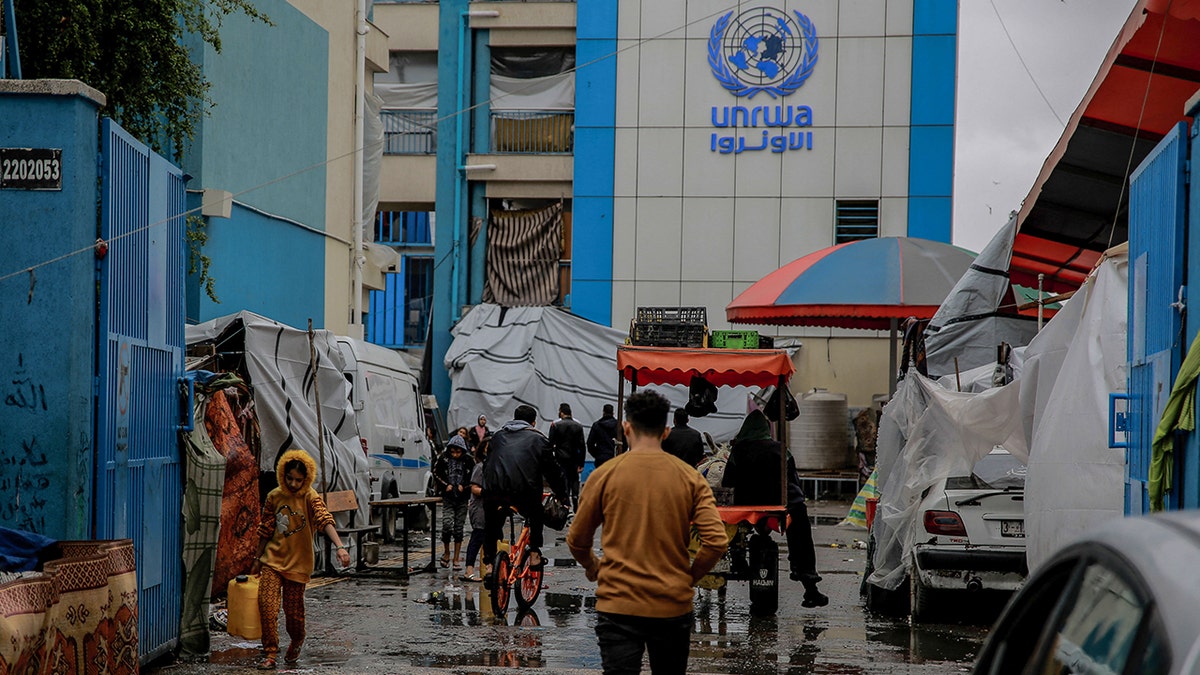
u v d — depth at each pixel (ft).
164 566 30.37
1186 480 20.45
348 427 54.13
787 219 103.40
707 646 34.55
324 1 80.74
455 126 108.37
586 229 105.40
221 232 66.74
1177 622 7.07
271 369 51.29
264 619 30.81
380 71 96.32
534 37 108.06
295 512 31.17
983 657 10.61
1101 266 27.55
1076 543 9.34
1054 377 30.22
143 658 28.40
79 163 25.77
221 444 40.27
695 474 20.57
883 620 39.86
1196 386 19.86
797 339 103.76
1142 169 25.08
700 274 104.22
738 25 103.96
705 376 43.68
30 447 25.20
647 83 105.09
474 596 44.91
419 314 127.85
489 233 108.68
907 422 40.52
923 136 102.12
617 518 20.24
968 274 45.57
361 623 38.24
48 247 25.53
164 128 49.93
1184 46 30.91
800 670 30.86
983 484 39.14
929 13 102.06
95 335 26.48
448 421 100.32
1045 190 46.11
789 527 41.29
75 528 25.29
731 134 104.12
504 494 41.27
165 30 46.09
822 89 103.14
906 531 39.40
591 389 98.63
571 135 108.27
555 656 32.42
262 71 71.56
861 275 63.41
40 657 19.61
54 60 41.39
